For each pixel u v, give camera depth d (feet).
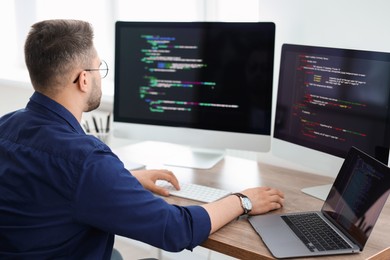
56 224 3.52
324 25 5.94
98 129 8.72
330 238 4.03
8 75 11.09
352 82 4.91
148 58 6.18
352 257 3.80
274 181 5.67
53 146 3.60
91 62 3.99
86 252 3.73
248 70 5.78
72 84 3.91
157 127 6.31
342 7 5.75
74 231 3.59
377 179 3.91
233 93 5.89
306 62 5.34
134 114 6.39
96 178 3.47
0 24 11.66
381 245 4.03
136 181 3.76
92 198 3.45
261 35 5.64
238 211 4.39
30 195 3.55
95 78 4.07
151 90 6.25
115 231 3.57
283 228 4.24
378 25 5.50
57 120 3.86
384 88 4.65
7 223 3.60
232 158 6.57
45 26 3.88
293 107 5.58
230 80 5.88
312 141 5.41
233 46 5.79
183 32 5.97
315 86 5.28
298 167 6.41
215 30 5.83
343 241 3.96
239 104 5.89
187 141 6.20
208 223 4.03
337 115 5.10
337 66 5.03
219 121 6.02
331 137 5.20
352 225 4.02
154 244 3.70
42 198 3.53
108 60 9.76
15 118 3.93
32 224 3.56
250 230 4.26
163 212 3.72
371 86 4.75
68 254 3.67
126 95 6.37
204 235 4.00
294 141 5.62
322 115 5.25
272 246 3.90
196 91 6.05
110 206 3.47
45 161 3.55
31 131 3.75
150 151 6.80
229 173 5.94
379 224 4.46
